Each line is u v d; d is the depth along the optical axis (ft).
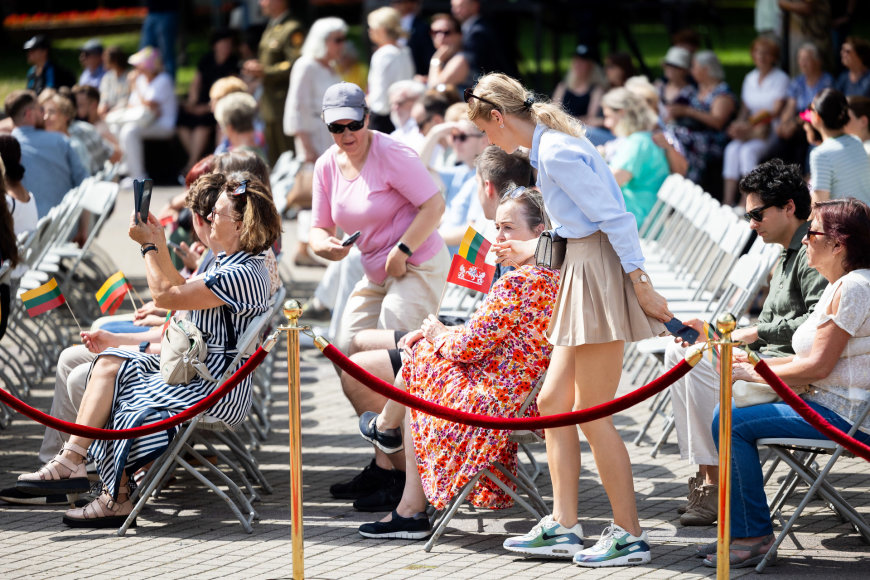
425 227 42.09
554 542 34.24
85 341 40.63
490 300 35.60
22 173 59.77
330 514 39.40
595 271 32.17
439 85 68.03
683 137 92.73
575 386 33.45
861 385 33.04
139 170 122.72
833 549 34.88
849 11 99.91
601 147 79.20
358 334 41.96
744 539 33.58
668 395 46.42
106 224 106.01
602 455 33.60
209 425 37.65
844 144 51.75
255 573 33.32
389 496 39.75
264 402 54.34
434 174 55.57
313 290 79.41
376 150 42.47
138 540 36.52
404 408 37.99
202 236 39.78
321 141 96.32
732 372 32.17
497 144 33.45
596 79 93.86
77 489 38.70
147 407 36.50
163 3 132.98
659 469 43.96
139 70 122.01
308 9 115.85
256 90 110.01
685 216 61.72
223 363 37.47
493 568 33.78
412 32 99.09
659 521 37.99
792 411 33.17
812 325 34.12
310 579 32.89
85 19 213.66
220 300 37.04
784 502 36.76
